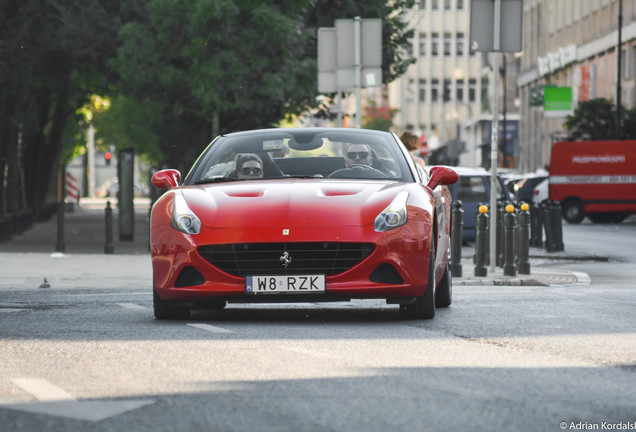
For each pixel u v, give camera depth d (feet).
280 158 66.74
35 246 167.32
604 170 274.98
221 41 151.74
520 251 108.99
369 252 58.65
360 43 124.47
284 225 58.54
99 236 203.82
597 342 51.06
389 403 35.40
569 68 456.45
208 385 38.88
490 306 71.67
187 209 60.80
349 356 46.21
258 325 59.00
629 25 379.76
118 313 66.44
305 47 166.09
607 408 34.45
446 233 70.18
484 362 44.45
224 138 69.56
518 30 107.76
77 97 248.11
